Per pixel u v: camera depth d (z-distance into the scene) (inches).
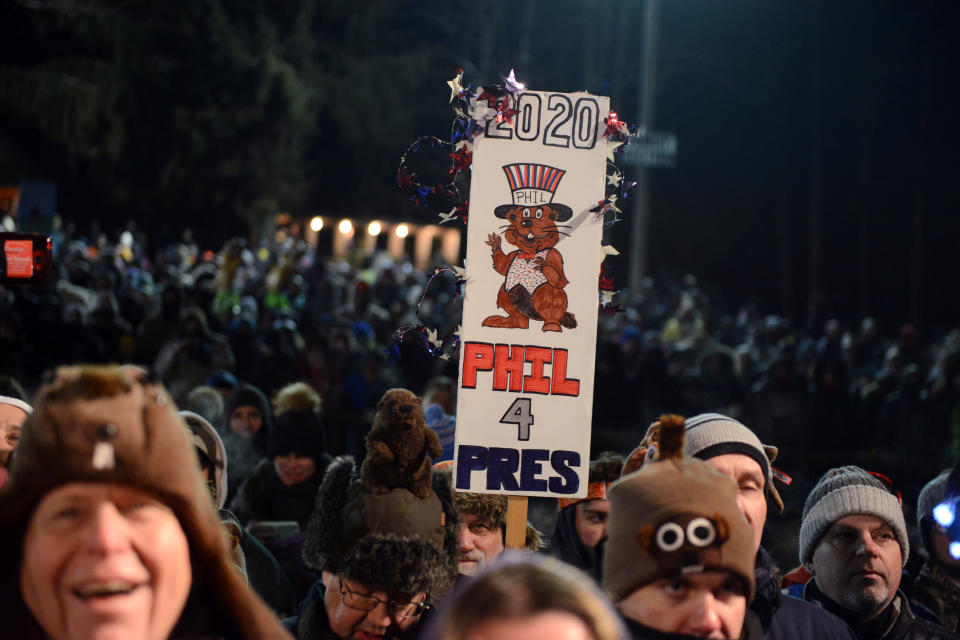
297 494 274.1
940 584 190.2
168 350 533.0
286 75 1892.2
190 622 79.2
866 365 839.1
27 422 74.7
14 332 546.0
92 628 71.7
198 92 1855.3
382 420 163.8
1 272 213.5
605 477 181.0
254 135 1908.2
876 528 165.5
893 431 611.2
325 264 1030.4
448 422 300.5
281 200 1940.2
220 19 1852.9
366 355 580.1
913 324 1898.4
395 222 2164.1
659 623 98.5
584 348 166.2
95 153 1804.9
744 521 100.5
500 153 166.6
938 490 198.4
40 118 1763.0
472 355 165.2
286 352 561.9
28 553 73.4
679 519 97.3
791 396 622.5
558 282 166.4
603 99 168.1
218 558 78.3
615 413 626.2
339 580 151.0
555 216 166.9
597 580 133.1
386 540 146.0
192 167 1868.8
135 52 1804.9
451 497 172.7
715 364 637.9
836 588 165.9
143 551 73.2
